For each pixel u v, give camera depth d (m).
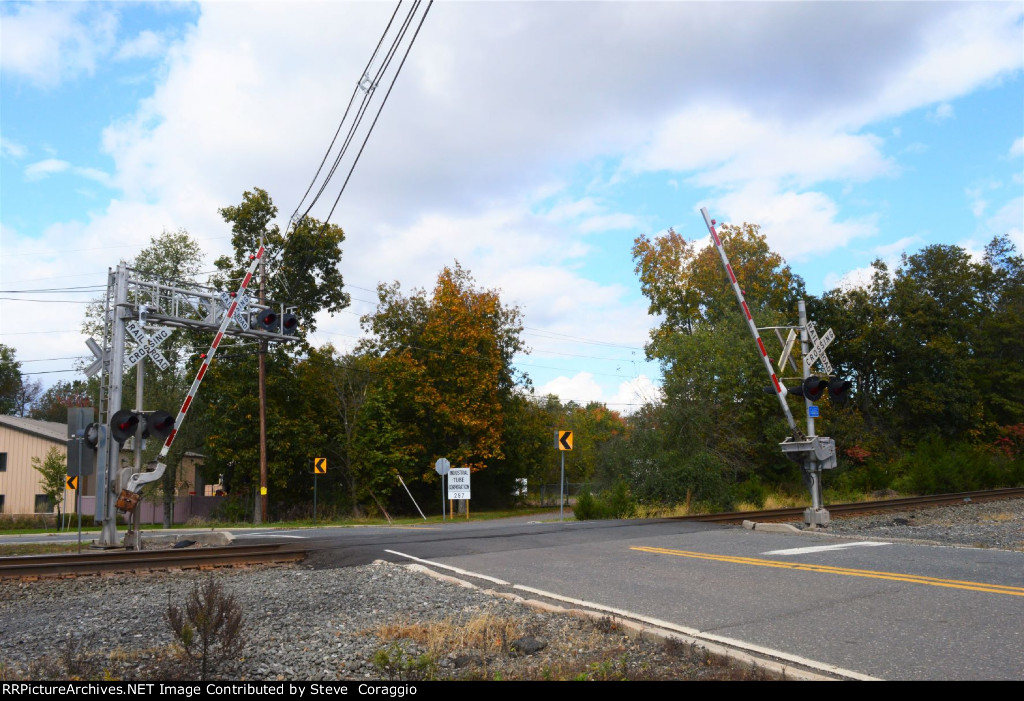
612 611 7.98
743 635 6.82
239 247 40.00
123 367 17.20
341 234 41.81
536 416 50.56
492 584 10.05
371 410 41.19
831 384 16.06
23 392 81.19
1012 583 8.96
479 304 44.62
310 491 42.94
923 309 47.84
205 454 42.91
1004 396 50.00
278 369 40.31
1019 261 63.69
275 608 8.87
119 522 39.78
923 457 35.78
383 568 11.80
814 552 12.12
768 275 47.44
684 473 25.69
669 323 48.19
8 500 45.16
